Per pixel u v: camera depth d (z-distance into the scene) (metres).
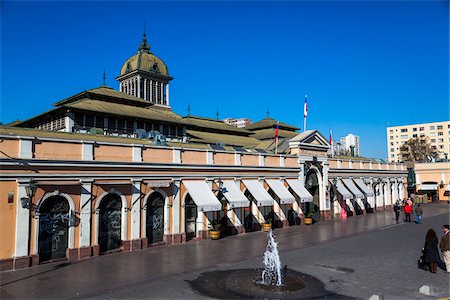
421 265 17.97
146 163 24.12
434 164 68.56
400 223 36.91
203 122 47.97
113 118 32.47
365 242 25.73
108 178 22.31
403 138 155.88
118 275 16.97
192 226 27.62
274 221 34.31
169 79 52.75
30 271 17.80
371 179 50.41
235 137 48.12
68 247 20.44
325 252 22.23
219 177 29.08
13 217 18.42
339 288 14.77
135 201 23.53
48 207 19.92
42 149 19.77
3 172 18.16
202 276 16.72
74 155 21.05
